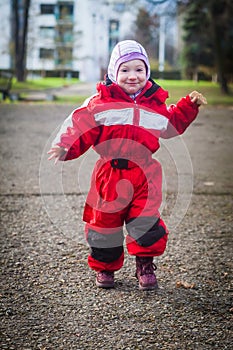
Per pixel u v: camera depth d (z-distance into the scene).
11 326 3.45
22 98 22.28
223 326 3.49
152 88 4.04
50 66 53.16
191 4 27.84
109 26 42.94
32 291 3.96
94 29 43.81
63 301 3.81
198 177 7.88
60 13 49.72
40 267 4.40
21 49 34.75
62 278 4.20
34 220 5.64
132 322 3.53
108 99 3.94
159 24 33.34
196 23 32.06
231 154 10.05
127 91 3.98
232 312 3.68
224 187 7.32
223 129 13.79
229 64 31.38
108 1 34.84
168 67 54.03
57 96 24.30
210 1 26.94
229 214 6.03
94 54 43.50
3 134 11.88
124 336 3.35
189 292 3.99
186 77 43.03
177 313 3.66
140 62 4.00
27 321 3.52
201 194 6.88
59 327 3.45
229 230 5.45
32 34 46.41
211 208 6.25
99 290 4.01
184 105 4.05
